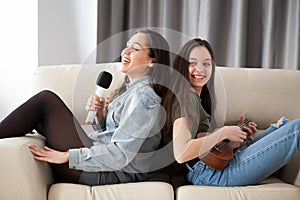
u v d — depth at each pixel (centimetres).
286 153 179
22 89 282
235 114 222
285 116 223
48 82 221
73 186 169
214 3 273
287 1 274
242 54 273
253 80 225
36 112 185
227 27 278
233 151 198
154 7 284
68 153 172
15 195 161
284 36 277
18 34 280
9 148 162
